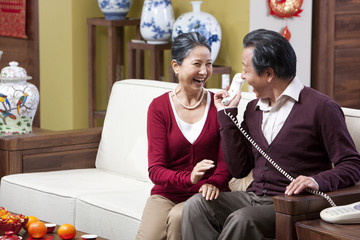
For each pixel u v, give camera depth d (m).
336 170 2.65
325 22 5.66
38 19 6.49
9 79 4.06
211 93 3.24
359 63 5.83
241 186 3.33
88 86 6.55
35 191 3.71
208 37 5.47
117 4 6.19
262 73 2.79
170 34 5.96
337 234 2.33
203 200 2.84
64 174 3.99
